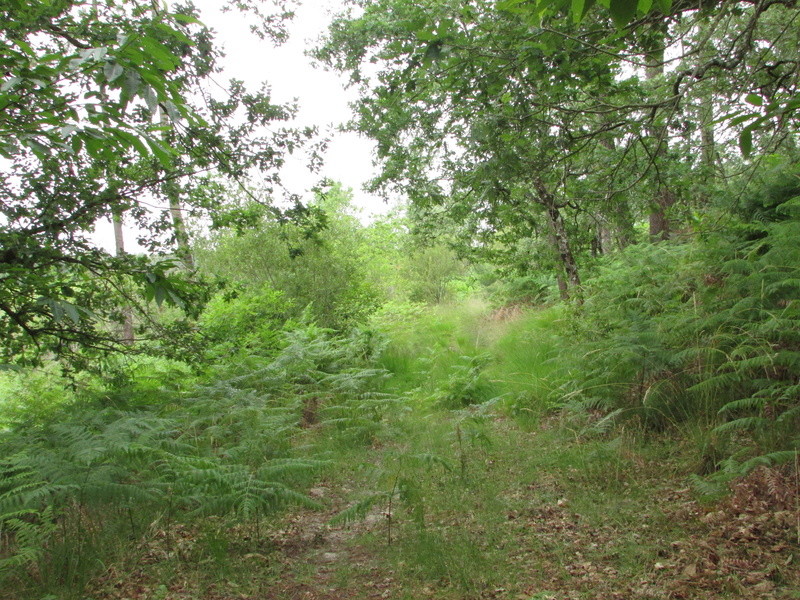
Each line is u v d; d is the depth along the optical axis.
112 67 2.00
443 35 4.39
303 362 8.55
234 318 9.15
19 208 4.88
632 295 7.32
